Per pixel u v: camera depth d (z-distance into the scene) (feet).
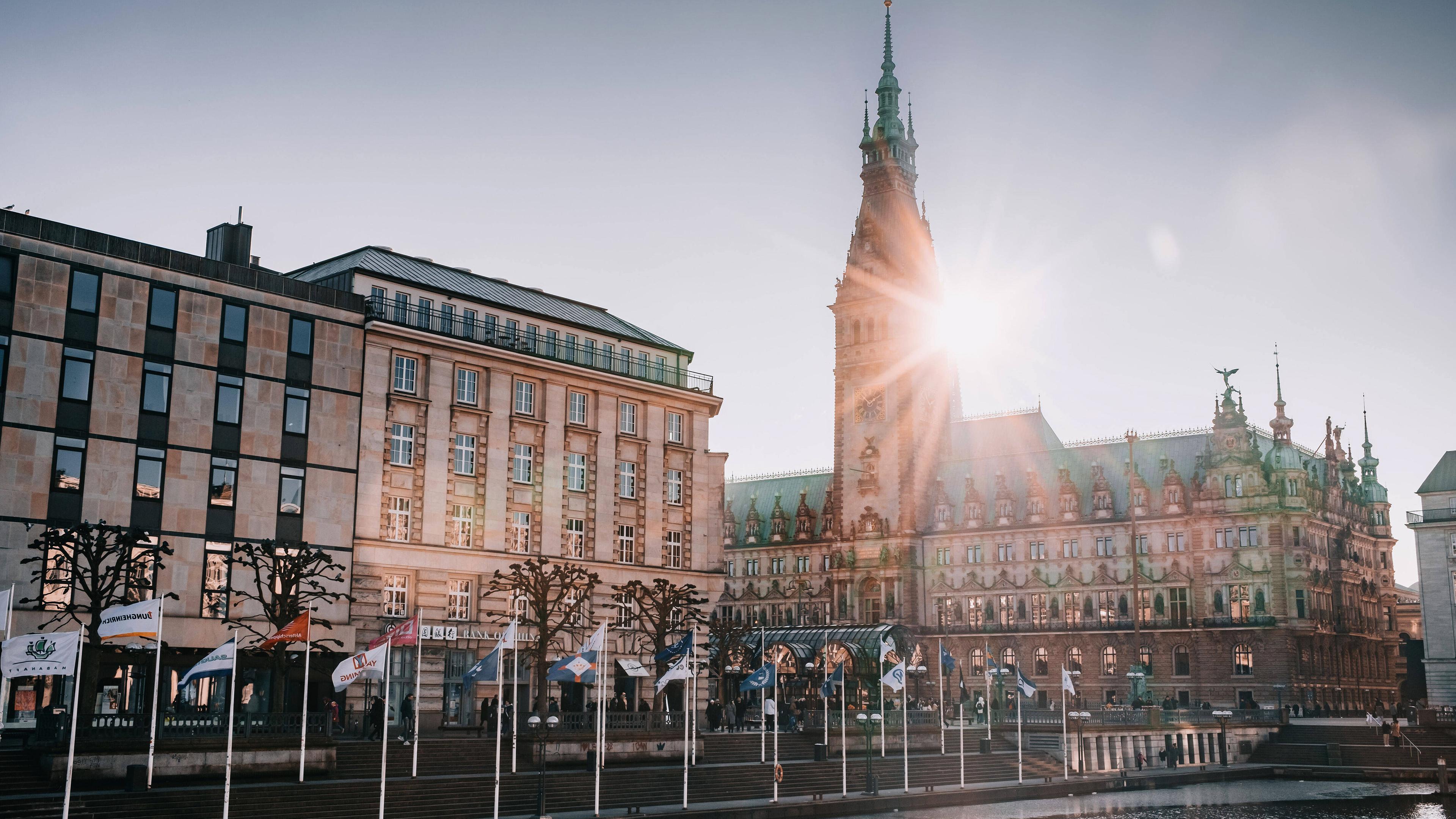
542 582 249.34
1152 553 515.50
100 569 218.18
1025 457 569.23
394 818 187.21
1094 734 329.31
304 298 253.03
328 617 247.70
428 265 292.81
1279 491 489.26
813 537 606.14
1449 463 479.00
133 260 231.09
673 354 328.29
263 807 177.06
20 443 214.90
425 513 266.77
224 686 234.58
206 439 236.63
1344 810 256.11
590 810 208.64
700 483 325.42
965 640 549.95
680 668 220.84
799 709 333.83
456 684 268.41
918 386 573.33
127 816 164.14
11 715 210.79
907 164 593.01
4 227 216.74
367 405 260.01
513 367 286.87
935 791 256.32
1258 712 410.72
